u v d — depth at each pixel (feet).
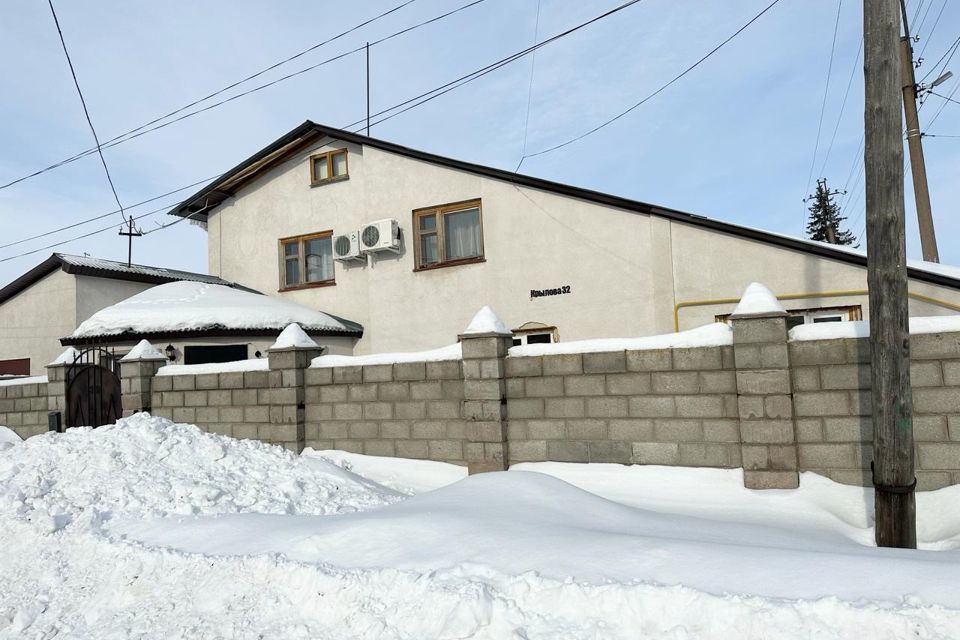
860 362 20.90
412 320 47.09
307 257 54.19
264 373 32.22
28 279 56.34
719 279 36.83
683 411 23.43
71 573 17.10
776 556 12.63
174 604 14.58
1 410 42.32
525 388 26.23
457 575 13.07
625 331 39.37
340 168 53.11
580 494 18.70
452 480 27.04
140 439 26.61
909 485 17.13
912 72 53.47
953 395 19.76
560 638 11.09
